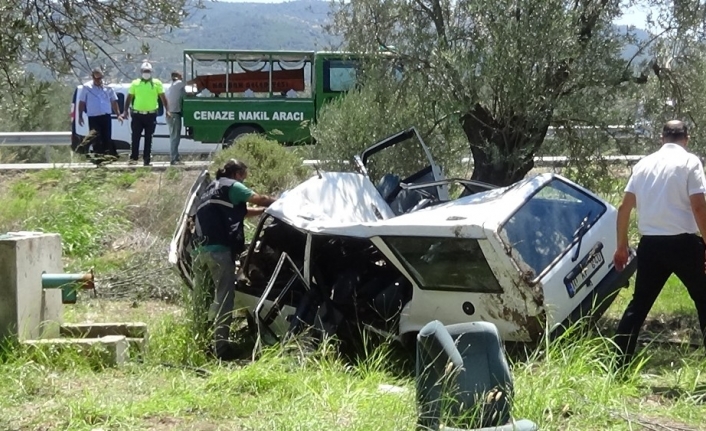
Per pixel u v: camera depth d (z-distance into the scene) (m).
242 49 19.84
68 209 13.15
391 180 9.23
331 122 12.47
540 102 9.48
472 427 4.71
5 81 5.03
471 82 9.49
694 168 6.39
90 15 5.12
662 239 6.43
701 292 6.50
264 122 19.86
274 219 8.31
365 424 5.40
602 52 9.48
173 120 17.89
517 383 5.85
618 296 9.47
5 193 14.74
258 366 6.62
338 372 6.82
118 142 20.83
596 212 7.73
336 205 8.41
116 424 5.67
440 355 4.70
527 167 10.12
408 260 7.31
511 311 7.00
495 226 6.89
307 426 5.43
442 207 7.85
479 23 9.75
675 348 7.65
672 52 9.89
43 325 7.62
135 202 13.76
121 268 11.39
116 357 7.18
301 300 7.76
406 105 10.64
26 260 7.37
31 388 6.40
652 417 5.76
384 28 10.45
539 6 9.20
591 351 6.39
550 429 5.33
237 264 8.59
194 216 8.45
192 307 7.91
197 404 6.05
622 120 9.88
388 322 7.63
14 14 4.93
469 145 10.67
